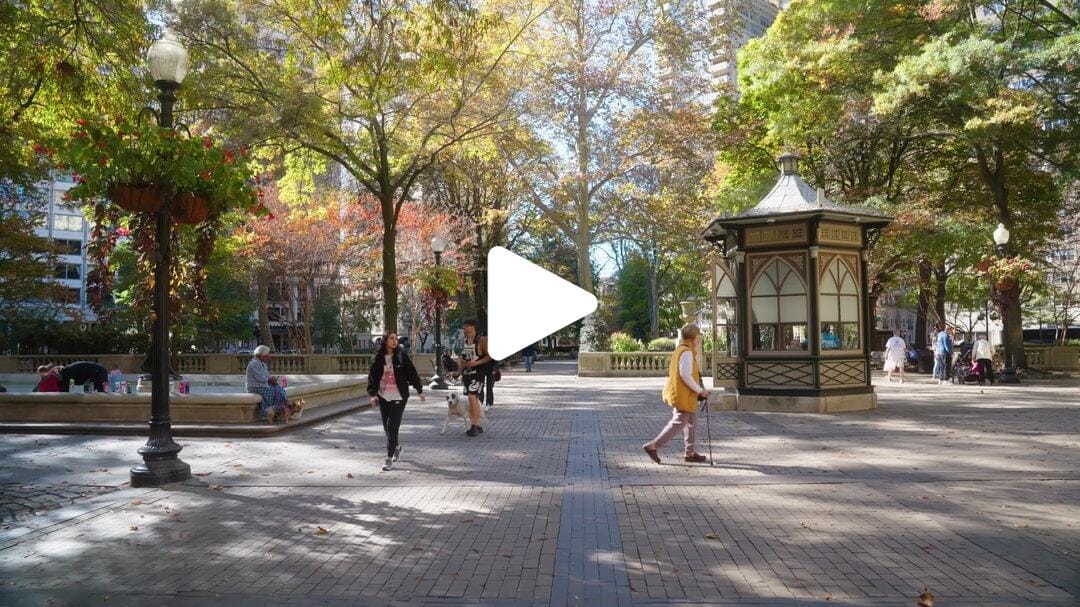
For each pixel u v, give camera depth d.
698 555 5.30
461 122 22.88
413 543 5.68
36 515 6.63
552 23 26.77
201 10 18.66
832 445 10.19
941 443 10.25
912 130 25.89
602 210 30.14
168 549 5.57
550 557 5.30
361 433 12.27
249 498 7.27
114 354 34.44
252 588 4.71
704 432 11.73
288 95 19.11
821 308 14.66
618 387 23.58
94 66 12.23
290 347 60.34
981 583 4.66
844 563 5.09
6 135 12.22
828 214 14.43
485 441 11.21
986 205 27.73
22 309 35.56
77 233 65.75
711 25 27.09
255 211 8.40
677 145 26.61
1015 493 7.11
